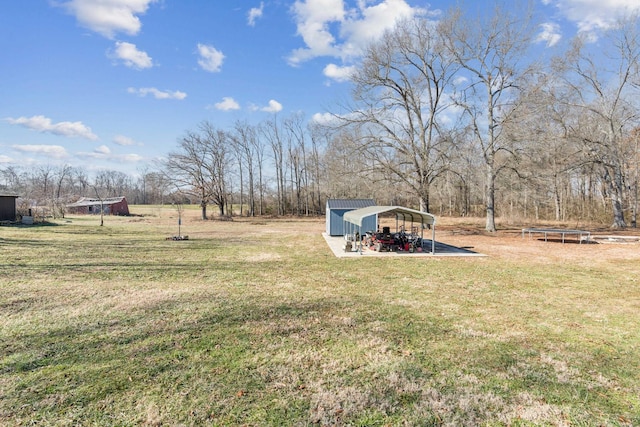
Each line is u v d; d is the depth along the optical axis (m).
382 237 14.30
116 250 13.36
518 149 19.75
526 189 23.42
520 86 19.41
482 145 21.19
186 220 35.31
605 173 25.89
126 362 4.04
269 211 49.66
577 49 22.23
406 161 20.98
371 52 20.58
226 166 40.25
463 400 3.32
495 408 3.21
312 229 25.16
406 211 12.76
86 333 4.91
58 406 3.17
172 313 5.84
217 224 30.19
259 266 10.48
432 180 21.42
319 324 5.39
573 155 23.52
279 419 3.02
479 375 3.81
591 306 6.46
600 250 14.17
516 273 9.52
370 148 20.88
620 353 4.40
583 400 3.34
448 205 43.41
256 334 4.95
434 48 20.48
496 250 14.13
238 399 3.32
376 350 4.44
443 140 19.55
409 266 10.58
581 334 5.05
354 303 6.57
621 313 6.05
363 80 20.78
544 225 27.03
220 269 9.93
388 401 3.30
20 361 4.02
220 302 6.53
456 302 6.69
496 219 31.27
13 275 8.66
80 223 28.20
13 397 3.30
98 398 3.30
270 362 4.08
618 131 24.42
